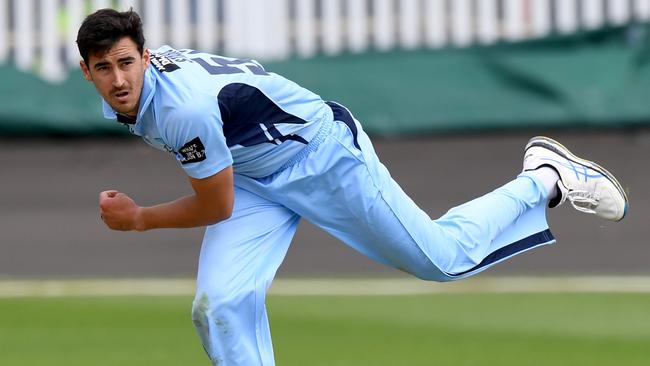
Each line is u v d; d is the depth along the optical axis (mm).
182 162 18000
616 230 39750
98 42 16969
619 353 26219
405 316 30234
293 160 19375
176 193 43500
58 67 51250
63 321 30188
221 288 18578
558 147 22125
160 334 28578
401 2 50562
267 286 19156
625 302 31562
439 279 20609
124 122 18281
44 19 51188
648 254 37219
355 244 20203
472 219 20672
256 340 18938
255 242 19156
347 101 48438
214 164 17922
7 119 49188
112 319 30375
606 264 36312
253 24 51188
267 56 51000
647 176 43469
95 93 49312
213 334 18641
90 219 42312
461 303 31750
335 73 48438
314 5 50969
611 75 47281
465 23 50375
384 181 19703
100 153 48969
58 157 48562
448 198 41688
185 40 51250
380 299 32344
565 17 49781
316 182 19406
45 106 49281
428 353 26312
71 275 36250
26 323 29984
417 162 45969
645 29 47125
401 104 48375
